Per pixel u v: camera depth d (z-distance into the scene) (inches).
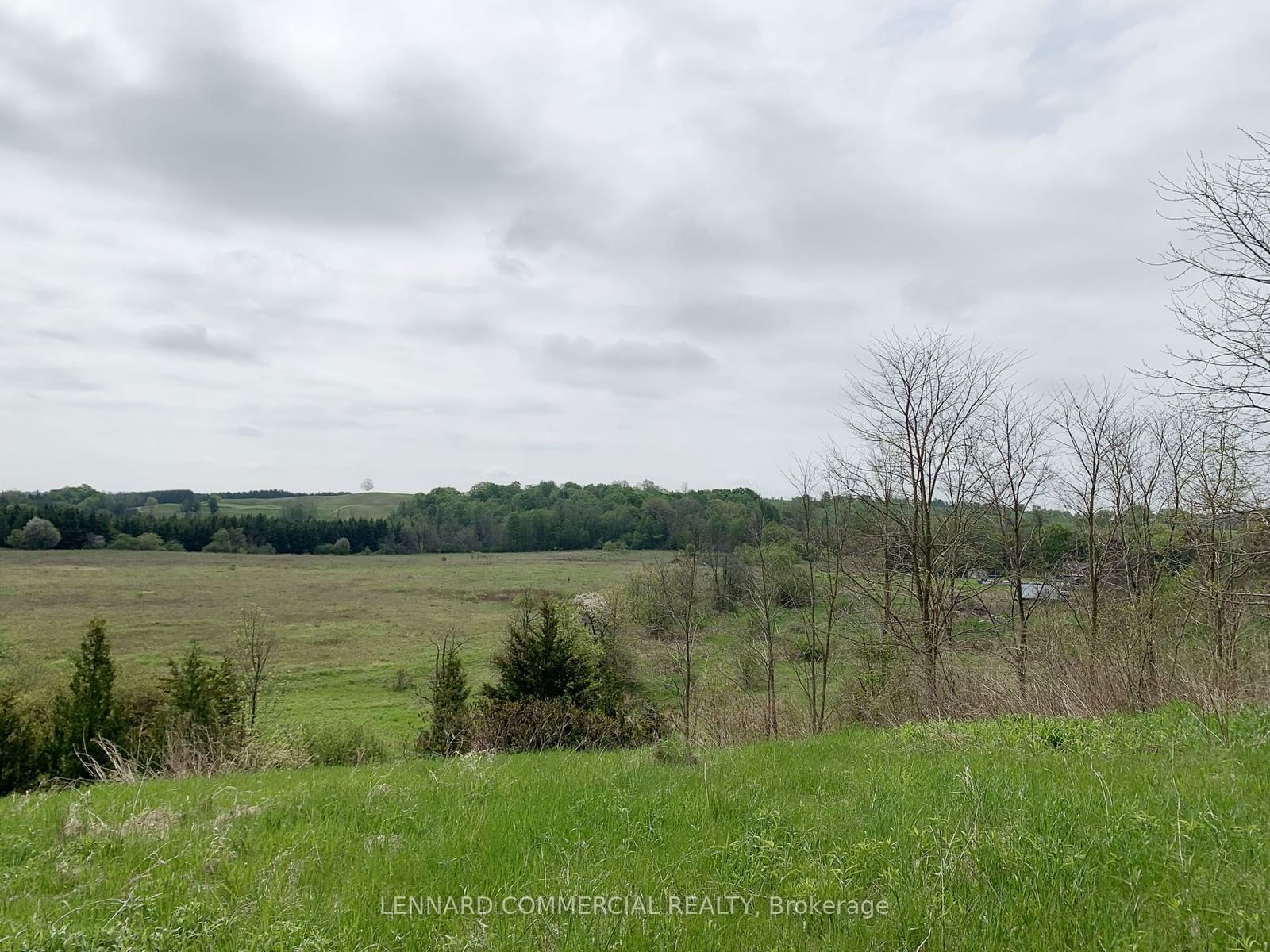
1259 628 624.4
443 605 2938.0
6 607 2596.0
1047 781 257.8
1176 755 304.5
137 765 478.9
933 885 165.0
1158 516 778.8
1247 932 134.0
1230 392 394.9
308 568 4052.7
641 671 1513.3
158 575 3575.3
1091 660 576.4
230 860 197.3
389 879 184.1
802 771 311.7
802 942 147.6
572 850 204.8
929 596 856.3
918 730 438.0
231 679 1118.4
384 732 1310.3
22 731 873.5
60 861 195.9
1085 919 146.3
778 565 1082.1
